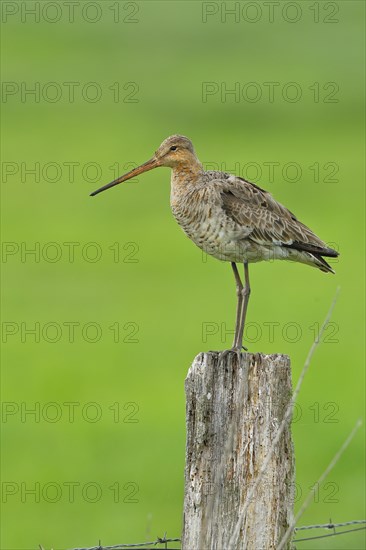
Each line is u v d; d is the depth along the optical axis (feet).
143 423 71.97
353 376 76.95
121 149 162.30
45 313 98.17
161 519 57.26
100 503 59.57
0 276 110.22
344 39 241.14
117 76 215.51
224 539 28.99
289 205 129.08
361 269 104.63
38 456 66.28
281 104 195.00
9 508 58.95
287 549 29.17
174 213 41.57
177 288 105.19
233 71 218.59
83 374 81.56
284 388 29.27
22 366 83.97
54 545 54.49
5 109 191.62
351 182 141.69
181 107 193.26
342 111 190.49
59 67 221.66
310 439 67.05
